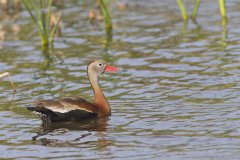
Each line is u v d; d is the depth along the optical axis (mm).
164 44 22891
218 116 15836
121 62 21203
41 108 16109
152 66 20547
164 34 24156
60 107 16297
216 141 14305
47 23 23625
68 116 16297
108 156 13898
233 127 15039
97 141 14836
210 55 21203
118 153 14016
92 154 14047
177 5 28156
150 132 15148
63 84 19359
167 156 13703
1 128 16031
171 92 17969
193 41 23000
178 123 15586
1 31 25906
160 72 19875
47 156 14102
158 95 17828
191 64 20406
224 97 17203
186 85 18469
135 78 19500
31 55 22688
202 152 13766
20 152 14422
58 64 21484
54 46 23625
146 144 14438
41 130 15797
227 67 19797
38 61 21969
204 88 18062
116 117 16422
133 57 21656
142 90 18359
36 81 19797
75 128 15875
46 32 23578
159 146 14273
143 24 25688
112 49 22781
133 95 18000
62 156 14062
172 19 26172
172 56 21438
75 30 25484
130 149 14211
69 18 27031
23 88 19172
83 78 19875
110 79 19594
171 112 16422
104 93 18344
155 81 19078
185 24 25344
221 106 16531
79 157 13930
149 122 15828
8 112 17188
